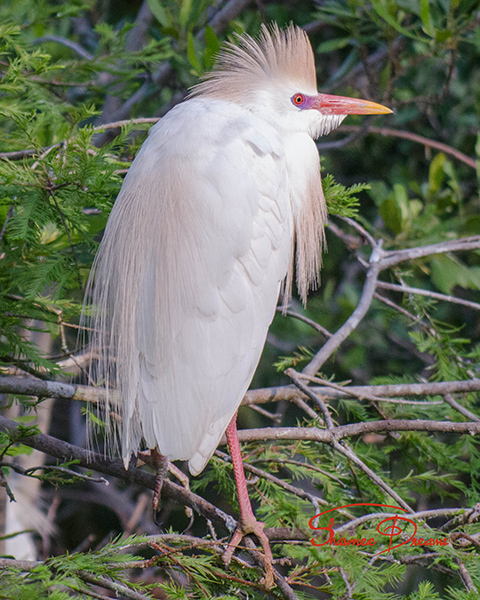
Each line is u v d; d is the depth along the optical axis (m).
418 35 8.98
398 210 8.59
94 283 5.97
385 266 7.61
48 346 8.60
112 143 5.22
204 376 4.90
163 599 6.95
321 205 6.38
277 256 5.43
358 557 4.01
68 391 5.36
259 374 10.66
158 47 9.26
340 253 11.16
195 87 6.17
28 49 7.54
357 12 9.11
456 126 10.98
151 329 4.88
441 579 8.00
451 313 10.44
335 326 10.16
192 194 5.01
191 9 9.02
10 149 6.30
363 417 6.84
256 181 5.30
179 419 4.82
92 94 9.48
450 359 7.66
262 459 5.84
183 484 5.54
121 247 5.09
